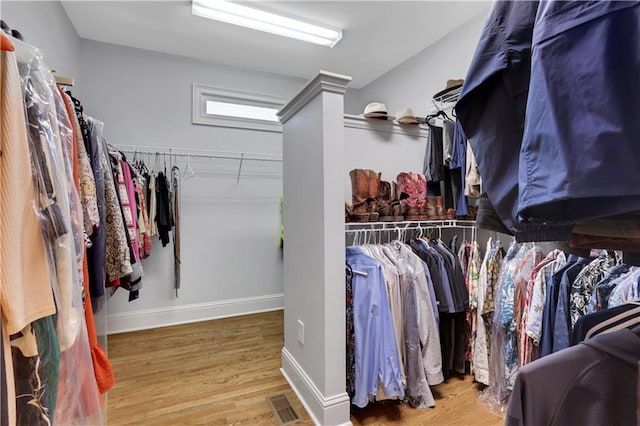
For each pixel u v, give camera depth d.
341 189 1.51
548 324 1.42
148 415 1.58
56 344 0.69
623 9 0.38
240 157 3.16
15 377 0.60
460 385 1.85
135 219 2.05
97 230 1.10
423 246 1.95
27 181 0.62
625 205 0.41
